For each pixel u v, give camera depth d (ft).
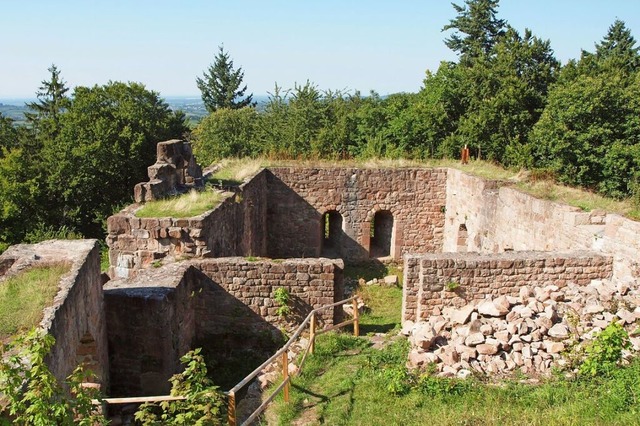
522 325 29.19
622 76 96.37
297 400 26.35
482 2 147.54
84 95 111.75
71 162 98.68
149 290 31.14
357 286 58.90
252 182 58.90
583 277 35.60
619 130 79.25
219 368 34.17
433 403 24.39
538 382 25.89
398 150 95.20
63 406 14.94
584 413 21.86
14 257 27.27
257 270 35.53
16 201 93.04
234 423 20.80
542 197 47.52
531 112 102.27
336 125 121.19
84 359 27.61
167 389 30.71
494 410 22.79
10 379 15.37
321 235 71.56
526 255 35.94
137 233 38.32
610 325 26.66
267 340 35.96
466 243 64.85
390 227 72.74
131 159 106.93
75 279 23.93
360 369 29.12
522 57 112.27
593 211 40.47
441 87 104.32
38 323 19.65
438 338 30.30
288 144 121.80
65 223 100.68
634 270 34.17
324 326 36.04
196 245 38.17
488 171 64.54
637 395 22.71
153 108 125.39
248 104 224.94
